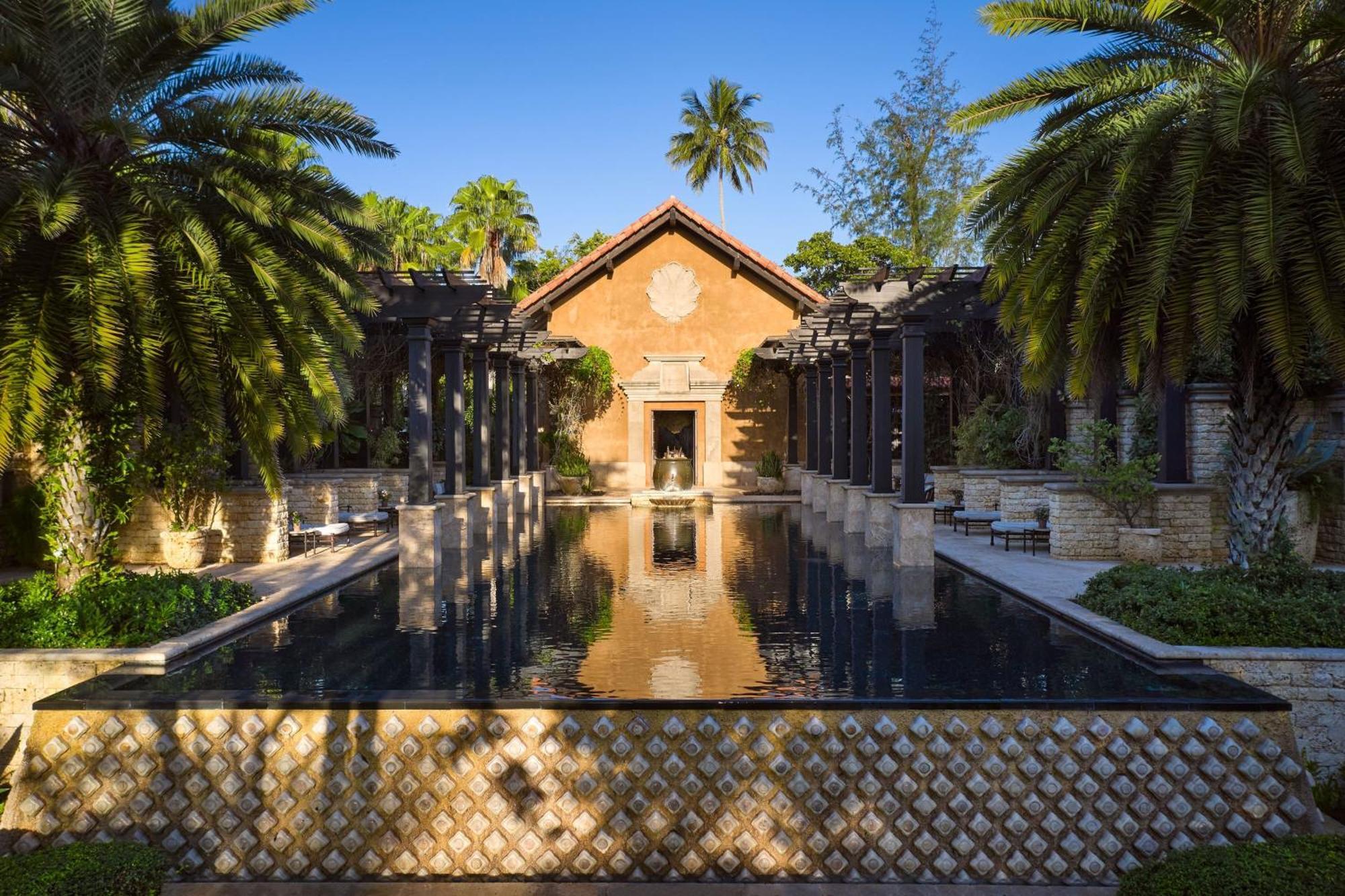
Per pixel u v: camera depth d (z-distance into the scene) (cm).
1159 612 754
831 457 2073
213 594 884
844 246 3238
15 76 743
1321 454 1161
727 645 771
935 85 3309
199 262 805
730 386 2680
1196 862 448
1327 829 556
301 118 891
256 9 829
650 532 1705
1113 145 801
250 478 1347
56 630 743
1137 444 1393
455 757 573
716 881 552
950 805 565
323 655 735
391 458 2206
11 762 704
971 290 1204
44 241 775
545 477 2542
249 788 572
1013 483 1508
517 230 3466
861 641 781
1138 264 792
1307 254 699
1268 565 810
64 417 830
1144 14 725
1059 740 569
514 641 789
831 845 560
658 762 569
